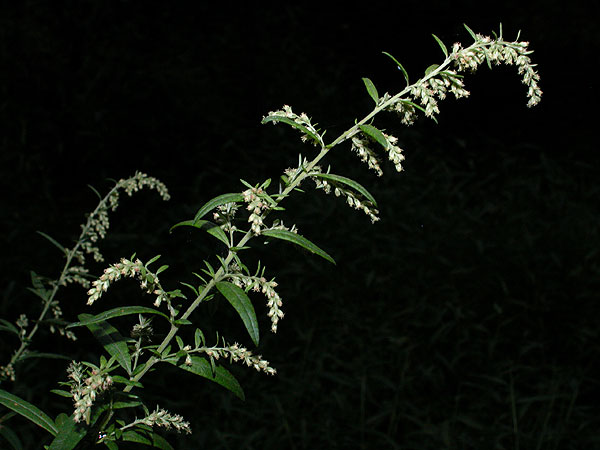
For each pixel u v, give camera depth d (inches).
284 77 374.3
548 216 288.5
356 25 409.7
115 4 370.6
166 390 189.5
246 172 304.7
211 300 66.4
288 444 178.5
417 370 206.1
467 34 408.8
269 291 64.0
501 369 208.4
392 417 179.9
